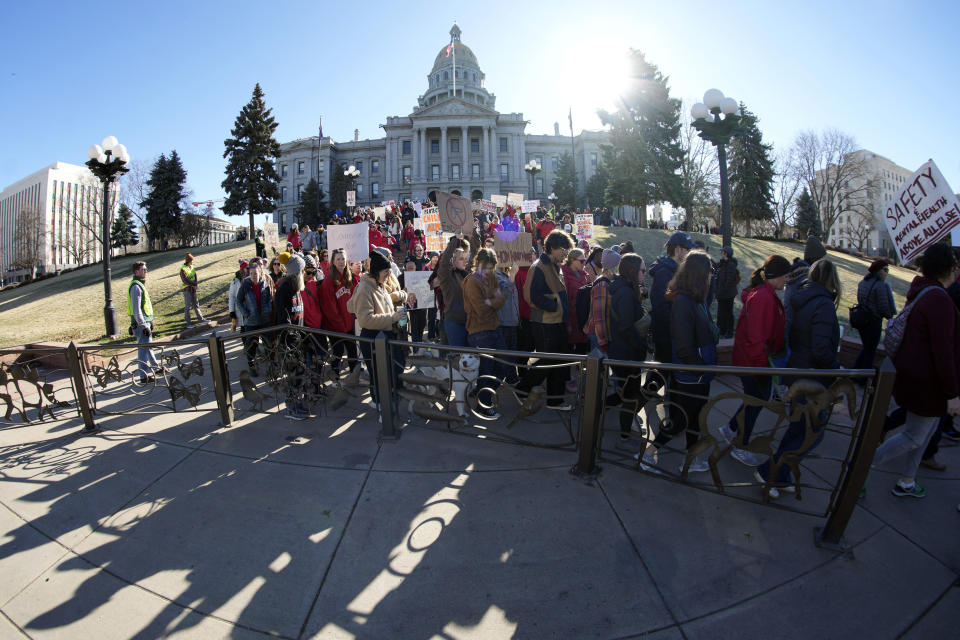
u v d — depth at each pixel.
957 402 3.14
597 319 4.61
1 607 2.68
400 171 80.62
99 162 11.26
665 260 4.57
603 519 3.32
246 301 6.38
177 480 3.98
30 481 4.02
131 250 69.06
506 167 81.00
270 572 2.89
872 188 53.75
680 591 2.69
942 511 3.38
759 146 42.81
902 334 3.43
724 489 3.68
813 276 3.86
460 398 4.84
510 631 2.45
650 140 39.50
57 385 7.05
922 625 2.46
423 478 3.88
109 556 3.08
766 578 2.78
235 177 40.25
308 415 5.26
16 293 25.42
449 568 2.88
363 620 2.53
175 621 2.55
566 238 5.07
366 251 8.05
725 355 6.88
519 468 4.04
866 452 2.82
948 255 3.26
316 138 85.06
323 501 3.59
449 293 5.36
